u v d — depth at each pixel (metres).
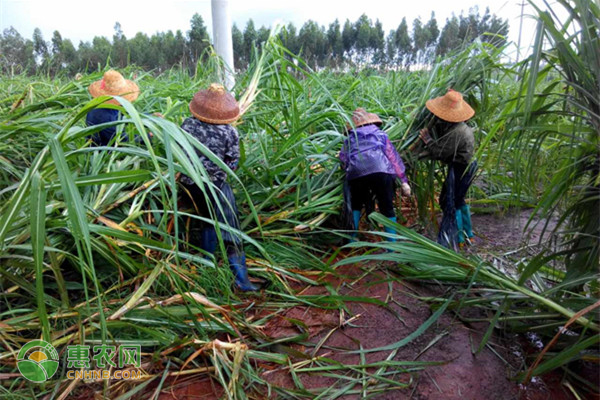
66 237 2.41
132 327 2.16
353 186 3.31
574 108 2.21
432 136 3.40
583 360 2.17
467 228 3.62
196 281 2.57
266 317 2.48
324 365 2.18
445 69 3.94
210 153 1.82
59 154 1.52
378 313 2.63
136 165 3.05
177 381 2.02
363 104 5.09
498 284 2.35
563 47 1.90
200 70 5.43
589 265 2.17
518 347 2.32
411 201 4.29
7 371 1.92
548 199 2.35
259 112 3.97
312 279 2.96
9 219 1.57
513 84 3.08
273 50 4.30
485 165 3.43
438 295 2.82
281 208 3.44
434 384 2.05
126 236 2.09
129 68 5.22
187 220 2.94
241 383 1.96
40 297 1.50
